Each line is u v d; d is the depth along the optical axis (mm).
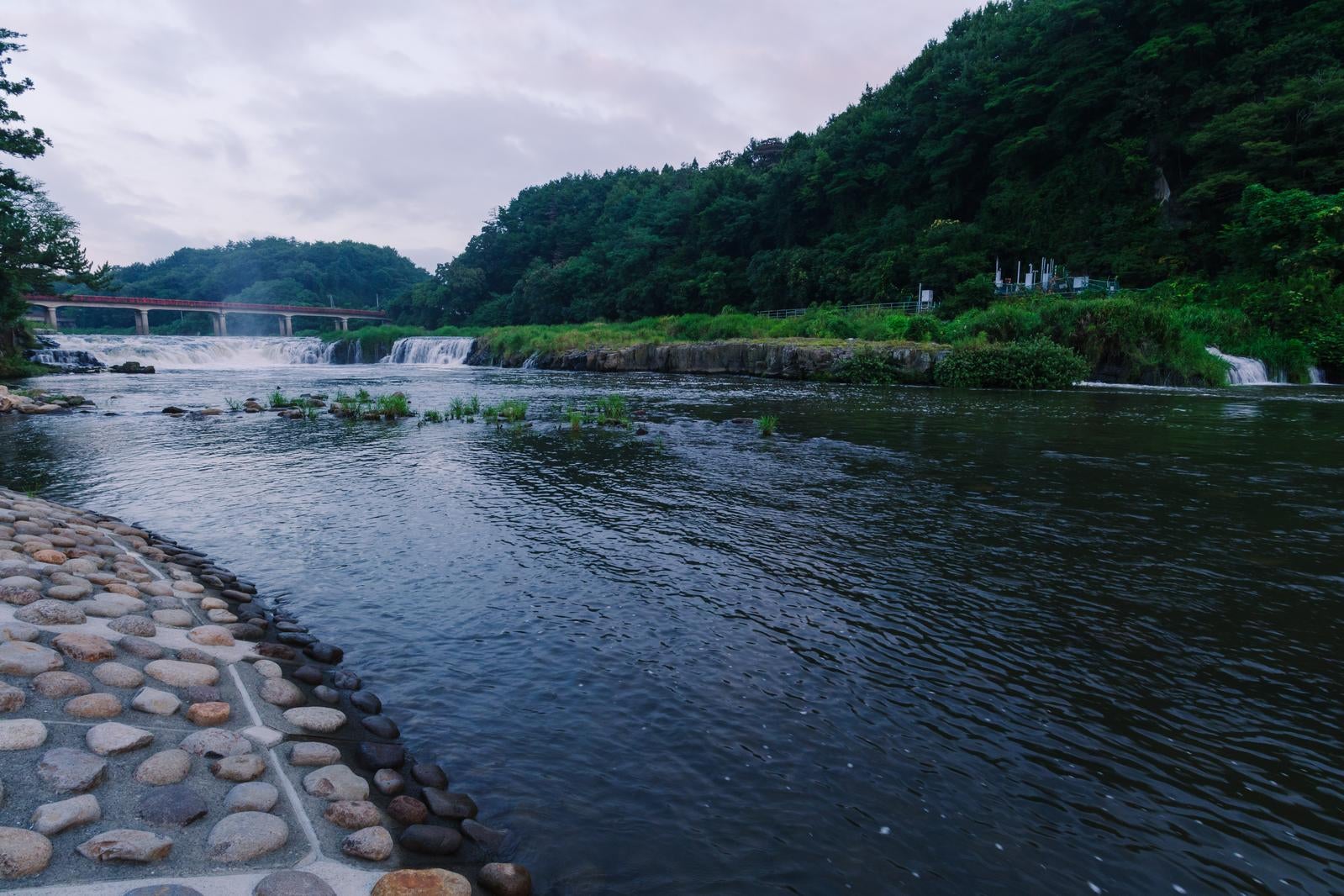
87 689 3281
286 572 6309
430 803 3039
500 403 21500
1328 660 4570
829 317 42781
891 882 2680
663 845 2879
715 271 74438
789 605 5523
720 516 8250
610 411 18094
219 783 2869
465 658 4598
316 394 24672
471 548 7023
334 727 3604
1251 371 30062
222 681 3834
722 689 4199
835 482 10062
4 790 2473
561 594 5750
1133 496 9133
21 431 15438
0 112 26828
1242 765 3451
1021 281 52219
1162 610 5387
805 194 71000
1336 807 3129
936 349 28625
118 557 5867
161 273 162375
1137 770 3408
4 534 5676
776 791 3238
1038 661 4566
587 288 90125
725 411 19172
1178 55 51281
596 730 3752
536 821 3006
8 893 2051
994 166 61250
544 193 127750
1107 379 28859
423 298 111625
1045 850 2857
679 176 121938
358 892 2398
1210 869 2746
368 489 9688
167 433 15219
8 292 31594
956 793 3230
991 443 13414
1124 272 47375
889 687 4230
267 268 157125
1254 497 9039
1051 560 6605
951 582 6027
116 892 2154
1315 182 41156
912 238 60281
